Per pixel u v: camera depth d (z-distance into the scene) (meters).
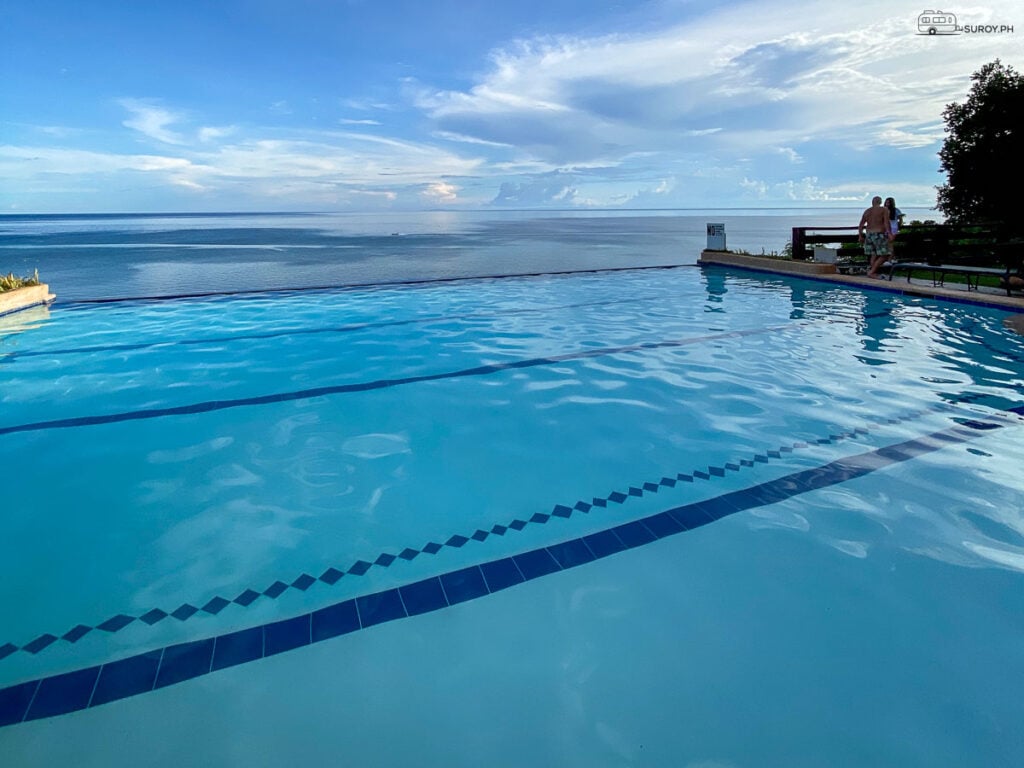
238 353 5.68
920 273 9.14
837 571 2.15
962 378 4.41
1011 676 1.63
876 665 1.69
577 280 10.64
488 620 1.93
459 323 7.02
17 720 1.52
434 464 3.20
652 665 1.71
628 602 2.01
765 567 2.19
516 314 7.54
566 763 1.39
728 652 1.75
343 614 1.97
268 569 2.25
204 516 2.67
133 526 2.59
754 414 3.82
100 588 2.14
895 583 2.07
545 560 2.28
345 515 2.67
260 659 1.76
